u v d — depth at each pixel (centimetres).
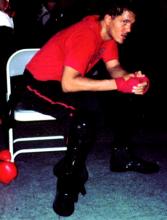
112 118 272
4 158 271
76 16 534
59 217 225
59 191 225
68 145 221
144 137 365
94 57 234
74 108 223
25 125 390
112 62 261
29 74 234
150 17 623
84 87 210
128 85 213
